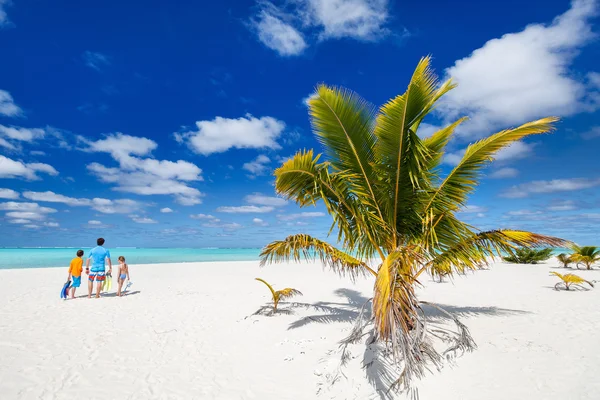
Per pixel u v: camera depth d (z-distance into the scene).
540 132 5.30
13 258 39.44
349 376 4.46
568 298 9.79
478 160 6.01
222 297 10.71
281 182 6.26
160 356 5.43
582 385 4.17
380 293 3.53
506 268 19.84
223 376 4.70
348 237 6.64
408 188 6.15
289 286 13.34
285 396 4.14
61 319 7.67
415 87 5.18
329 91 5.64
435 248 6.25
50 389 4.27
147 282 14.46
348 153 6.22
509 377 4.38
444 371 4.51
